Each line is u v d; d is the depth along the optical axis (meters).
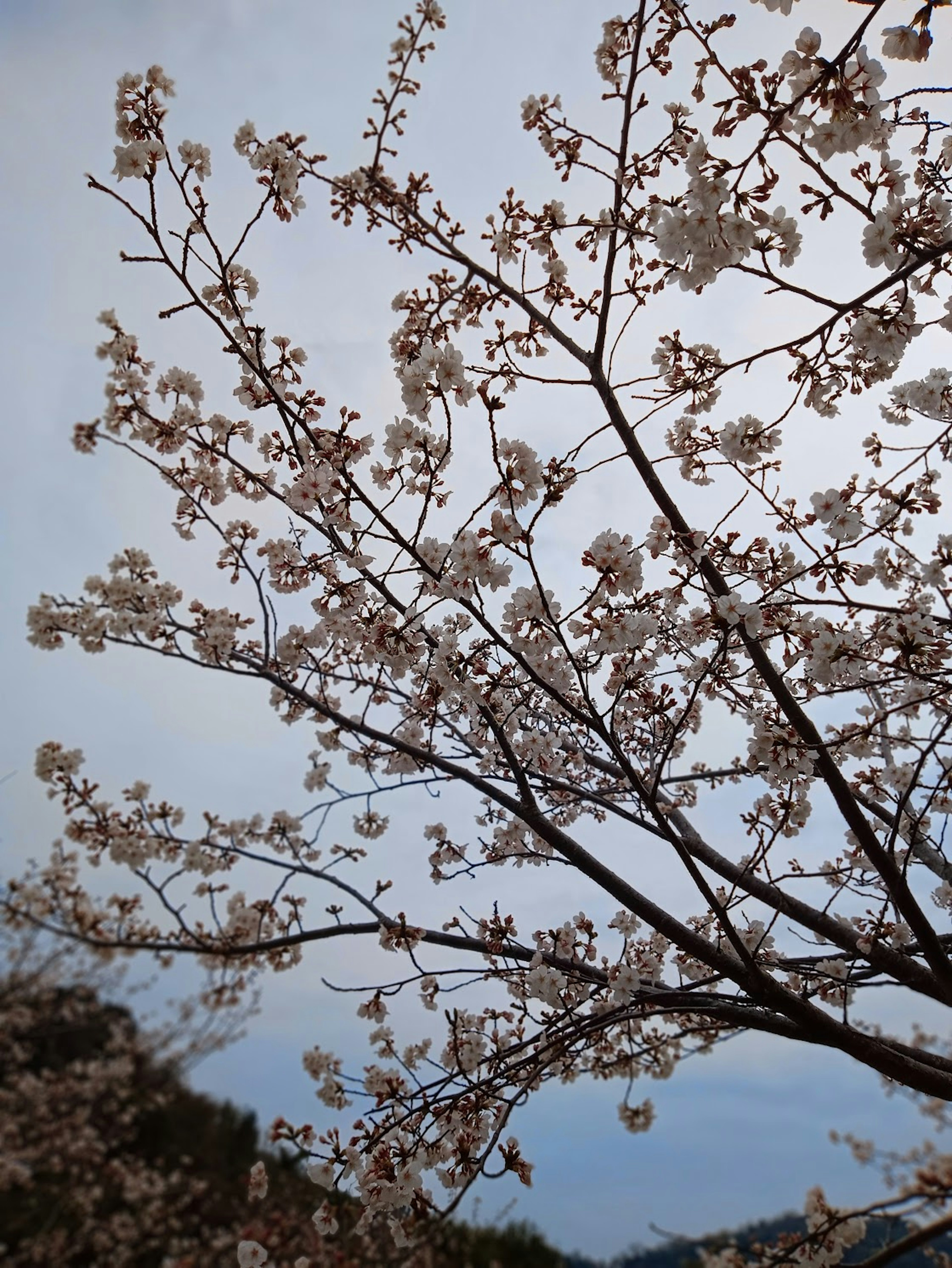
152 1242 12.76
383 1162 2.42
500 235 3.53
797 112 2.02
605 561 2.38
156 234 2.75
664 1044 3.97
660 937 3.50
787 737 2.80
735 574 3.14
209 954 3.86
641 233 2.67
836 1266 3.52
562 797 3.88
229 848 4.01
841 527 2.75
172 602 4.33
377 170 3.31
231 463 3.47
